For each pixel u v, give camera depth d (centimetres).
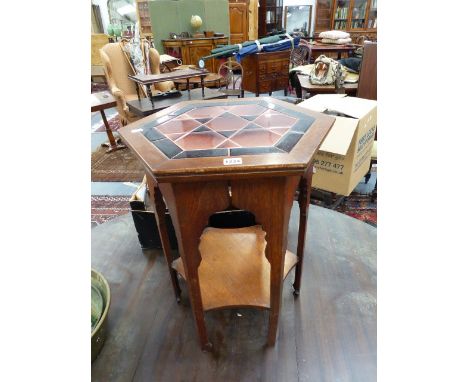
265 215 77
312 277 127
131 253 144
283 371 96
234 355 101
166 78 246
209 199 75
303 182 98
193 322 112
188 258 83
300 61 452
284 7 613
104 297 106
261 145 76
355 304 116
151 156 73
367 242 144
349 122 168
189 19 511
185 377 96
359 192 240
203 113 101
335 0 587
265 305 100
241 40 593
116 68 337
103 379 95
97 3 568
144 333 109
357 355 99
